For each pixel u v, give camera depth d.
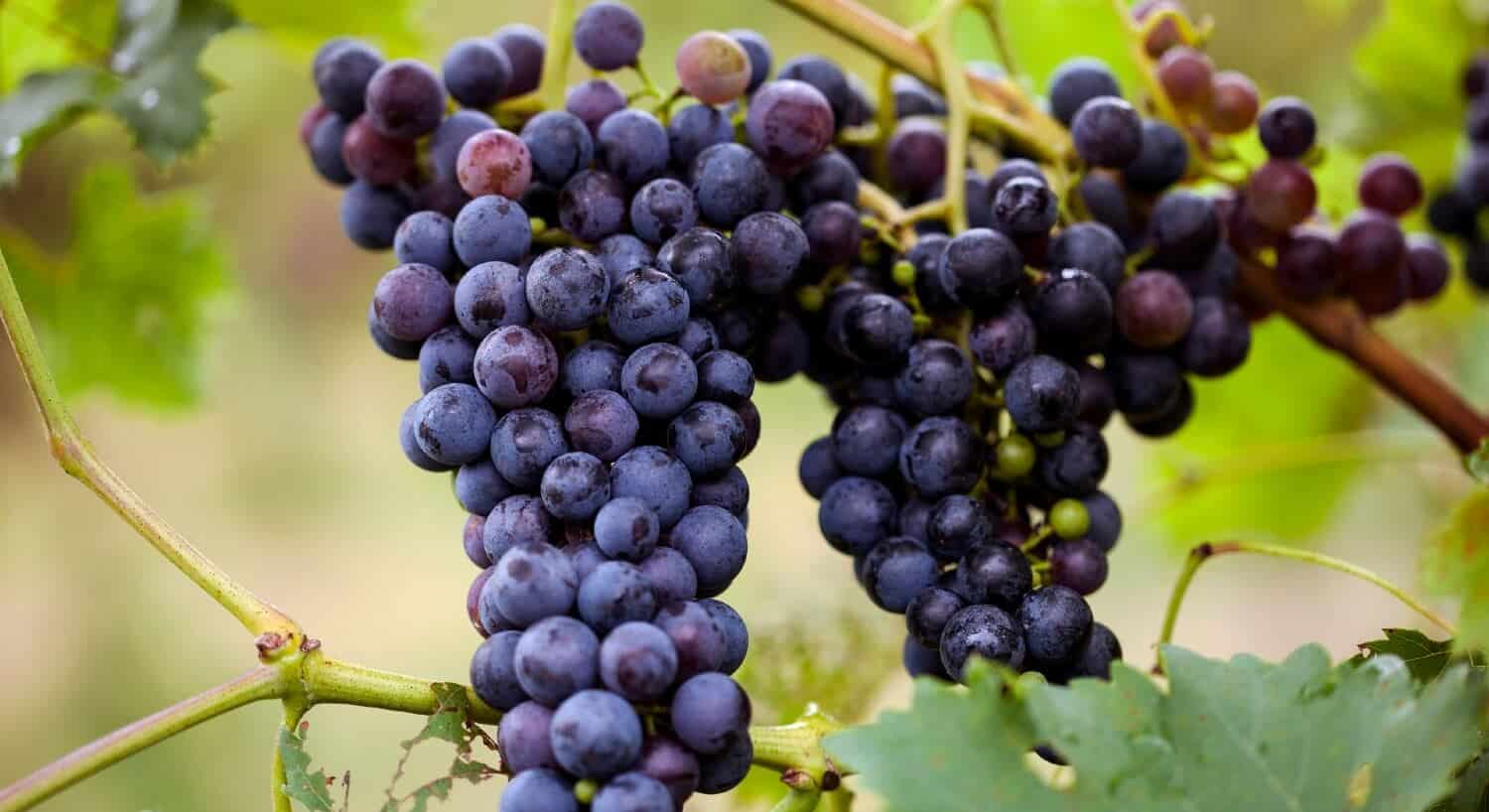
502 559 0.55
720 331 0.60
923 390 0.60
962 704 0.55
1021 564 0.59
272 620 0.58
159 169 0.72
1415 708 0.56
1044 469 0.61
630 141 0.60
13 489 1.53
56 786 0.56
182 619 1.48
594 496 0.56
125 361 0.86
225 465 1.64
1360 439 0.83
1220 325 0.65
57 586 1.50
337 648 1.44
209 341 0.88
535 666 0.54
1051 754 0.58
